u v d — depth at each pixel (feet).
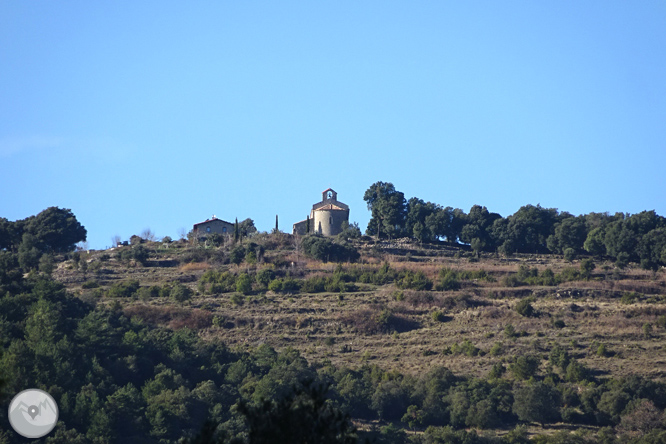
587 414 564.71
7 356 488.85
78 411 482.28
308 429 152.87
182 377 578.66
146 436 487.61
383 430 526.57
